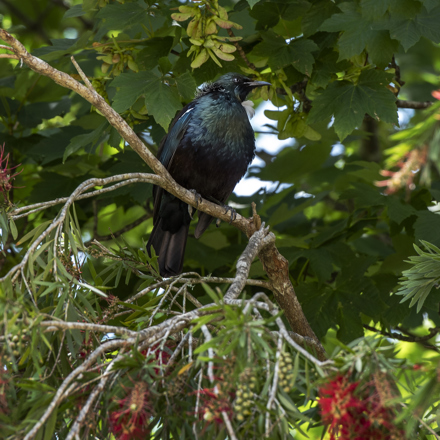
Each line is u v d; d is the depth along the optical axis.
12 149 10.25
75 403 4.01
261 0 8.62
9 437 3.73
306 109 9.38
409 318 10.34
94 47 8.38
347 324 8.55
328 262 8.85
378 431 3.63
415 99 15.17
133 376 4.01
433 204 9.75
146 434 3.99
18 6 15.70
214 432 3.92
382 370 3.56
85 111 11.41
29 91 10.83
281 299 6.85
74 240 5.07
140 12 8.21
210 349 3.84
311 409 4.84
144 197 9.73
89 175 10.86
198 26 7.47
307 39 8.45
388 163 3.13
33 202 10.69
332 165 13.12
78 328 3.99
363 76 8.18
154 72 8.31
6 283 4.22
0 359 3.85
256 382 3.73
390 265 9.61
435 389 3.49
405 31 7.55
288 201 12.07
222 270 10.42
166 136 9.53
